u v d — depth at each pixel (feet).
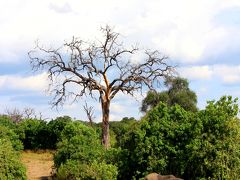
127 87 143.95
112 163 63.05
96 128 143.13
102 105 143.23
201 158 55.52
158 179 50.67
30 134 129.18
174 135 58.85
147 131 60.44
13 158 65.62
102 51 143.54
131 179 60.49
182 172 56.49
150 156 58.23
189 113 61.82
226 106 57.41
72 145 74.49
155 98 182.19
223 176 54.24
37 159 113.29
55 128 128.98
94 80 143.74
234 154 55.01
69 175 63.87
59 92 145.69
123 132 67.51
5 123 134.82
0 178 62.59
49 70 144.66
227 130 56.08
